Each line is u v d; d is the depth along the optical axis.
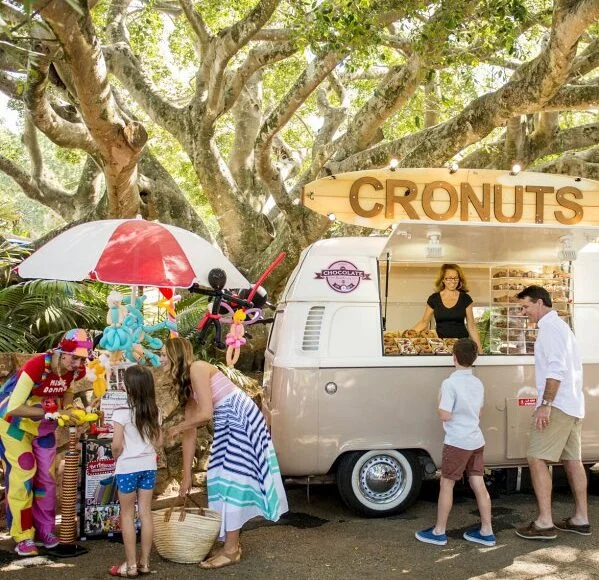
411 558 5.36
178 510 5.36
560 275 7.07
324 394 6.31
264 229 11.46
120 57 12.17
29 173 14.07
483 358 6.62
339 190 7.54
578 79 11.45
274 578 4.99
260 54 10.18
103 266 5.41
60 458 6.48
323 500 7.05
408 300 8.05
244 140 13.59
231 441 5.27
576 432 5.83
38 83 8.58
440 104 13.02
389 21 9.41
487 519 5.66
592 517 6.32
